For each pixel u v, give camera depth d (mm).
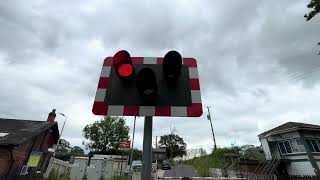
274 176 21188
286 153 23406
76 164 26812
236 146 41781
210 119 44375
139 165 31375
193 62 2592
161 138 81938
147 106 2266
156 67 2541
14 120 22031
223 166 29703
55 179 21844
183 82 2420
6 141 16266
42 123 22188
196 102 2311
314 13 13484
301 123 24375
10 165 15875
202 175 29312
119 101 2289
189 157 52312
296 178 19828
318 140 22578
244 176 23000
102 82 2416
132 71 2311
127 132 68125
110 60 2586
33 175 19891
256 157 30172
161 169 39469
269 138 25500
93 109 2262
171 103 2289
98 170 26516
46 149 22438
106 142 66000
